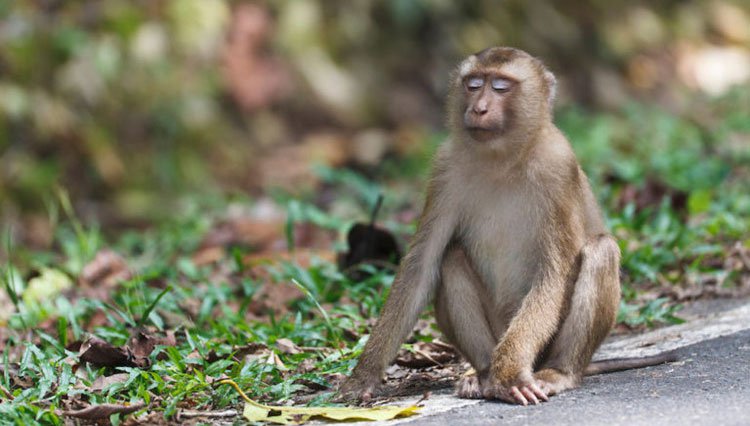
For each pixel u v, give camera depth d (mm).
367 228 12773
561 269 8820
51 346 10102
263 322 10984
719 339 9742
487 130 8906
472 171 9148
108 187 21516
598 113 26922
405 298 9047
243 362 8891
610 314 8852
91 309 11266
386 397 8656
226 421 7910
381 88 26125
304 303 11484
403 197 18219
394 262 12781
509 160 9016
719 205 14875
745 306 11039
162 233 17156
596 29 29219
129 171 22016
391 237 12820
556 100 9539
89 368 8758
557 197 8938
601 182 16141
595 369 9039
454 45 27047
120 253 15641
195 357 9156
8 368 9031
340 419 7738
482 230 9180
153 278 12758
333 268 12594
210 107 23703
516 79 9016
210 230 16781
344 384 8688
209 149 23203
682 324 10625
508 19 28078
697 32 31547
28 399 8055
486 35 27594
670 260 12391
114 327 10484
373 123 25516
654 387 8297
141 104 22922
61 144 21594
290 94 25031
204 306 11125
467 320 9039
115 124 22531
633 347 9938
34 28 22703
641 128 22328
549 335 8648
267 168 23078
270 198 19641
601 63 28656
